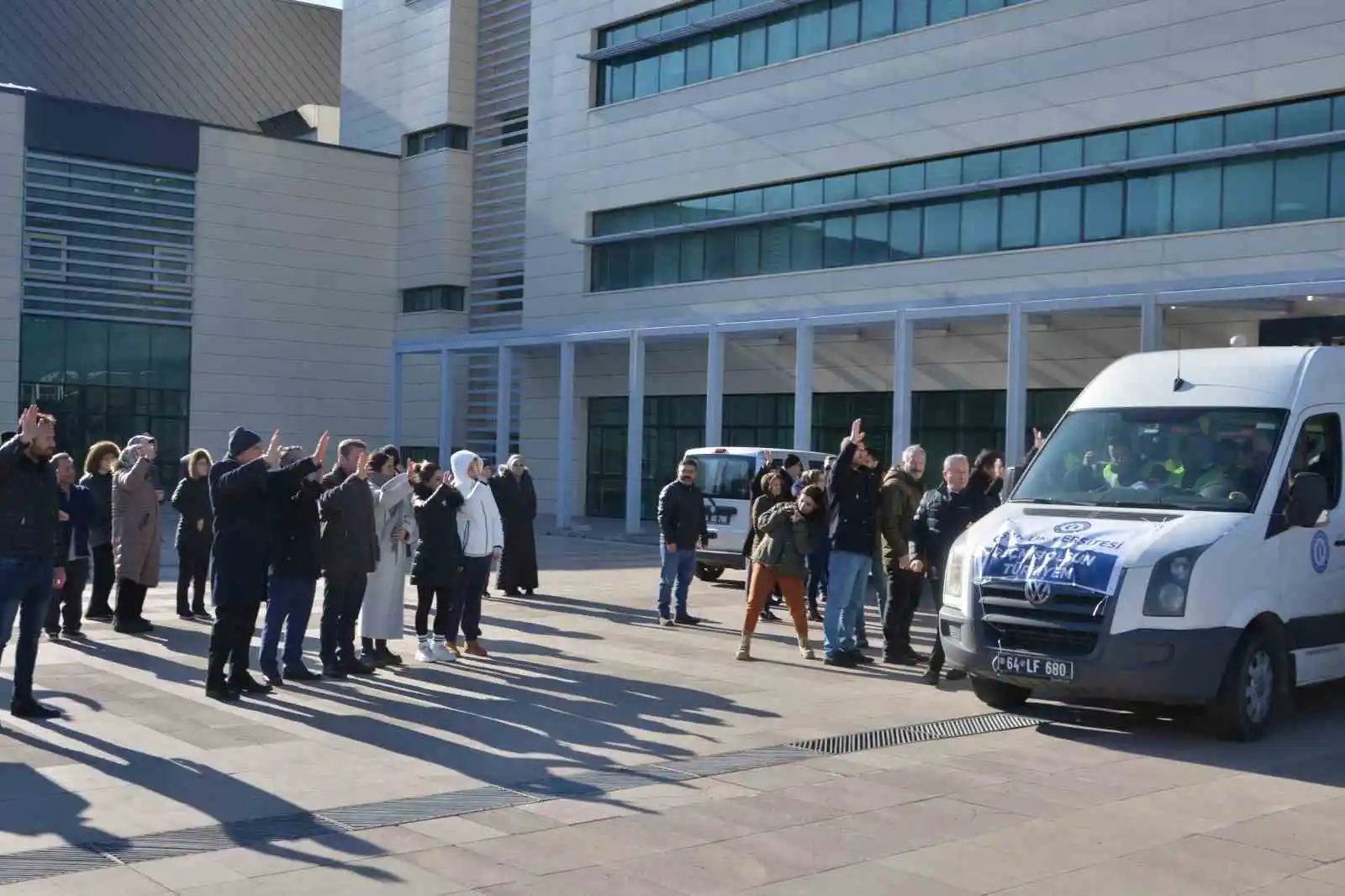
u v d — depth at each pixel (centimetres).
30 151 3922
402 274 4603
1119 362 1147
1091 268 2617
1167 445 1043
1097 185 2631
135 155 4091
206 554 1557
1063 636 945
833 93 3133
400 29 4641
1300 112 2350
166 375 4181
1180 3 2497
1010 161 2800
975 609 986
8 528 922
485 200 4425
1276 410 1027
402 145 4641
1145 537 944
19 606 955
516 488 1827
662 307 3569
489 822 709
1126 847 679
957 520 1177
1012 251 2759
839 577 1279
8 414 3891
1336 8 2281
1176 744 942
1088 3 2639
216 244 4266
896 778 825
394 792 769
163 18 5597
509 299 4244
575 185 3844
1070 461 1077
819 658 1319
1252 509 977
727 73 3425
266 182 4356
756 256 3341
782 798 770
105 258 4056
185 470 1563
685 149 3512
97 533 1509
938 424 3002
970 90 2847
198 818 707
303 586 1124
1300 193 2334
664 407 3712
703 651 1350
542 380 4050
